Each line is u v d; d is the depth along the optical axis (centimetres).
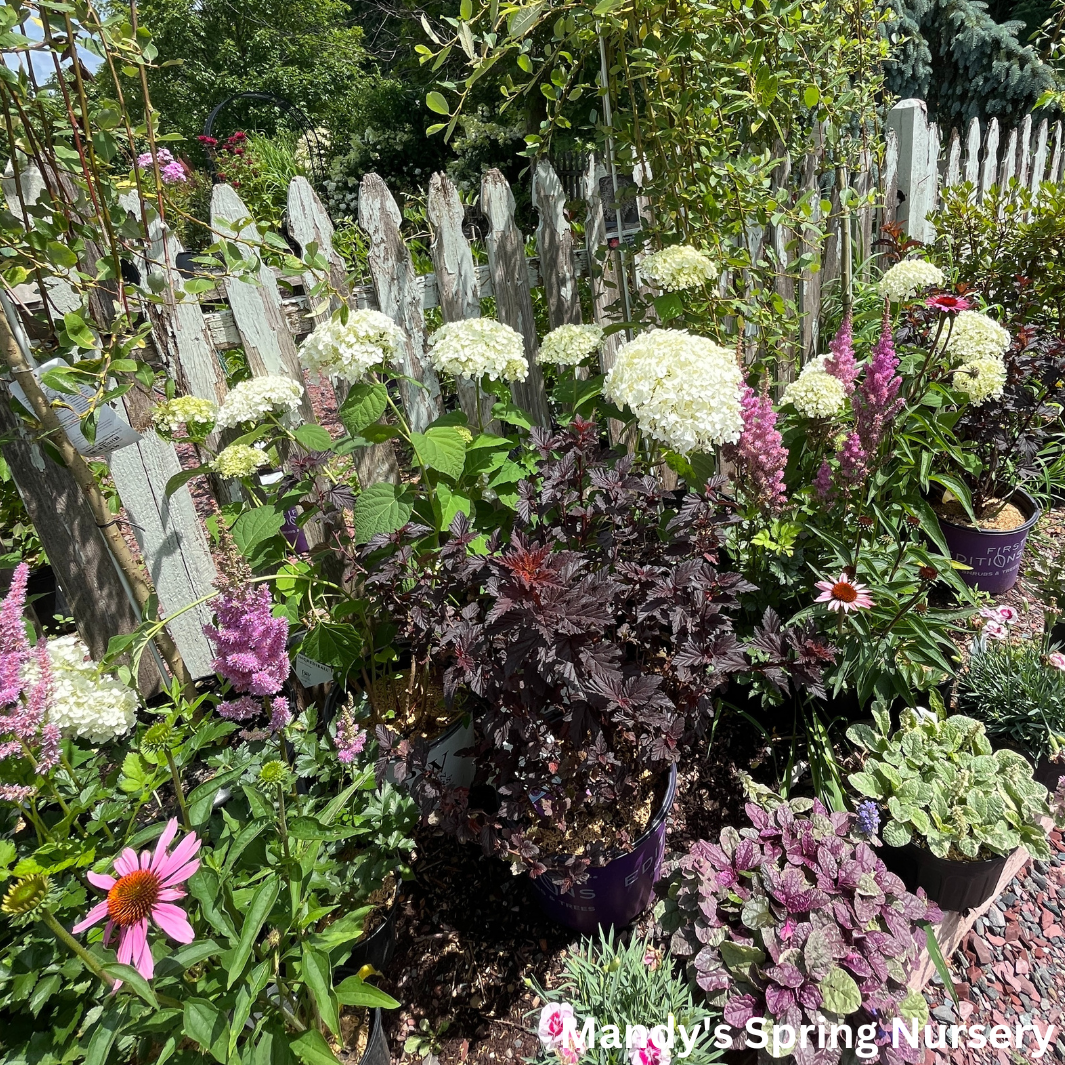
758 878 176
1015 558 318
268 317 252
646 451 282
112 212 188
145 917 106
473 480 248
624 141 291
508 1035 183
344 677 227
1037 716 229
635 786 192
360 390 215
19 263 185
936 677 241
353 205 1115
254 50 2016
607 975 166
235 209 238
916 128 430
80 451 198
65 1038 124
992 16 1010
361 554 218
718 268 282
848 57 346
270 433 253
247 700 154
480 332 233
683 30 253
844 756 244
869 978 158
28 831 180
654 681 168
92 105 182
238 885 139
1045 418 353
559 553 174
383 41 2134
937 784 204
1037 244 396
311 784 206
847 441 238
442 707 232
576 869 176
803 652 200
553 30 276
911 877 204
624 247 307
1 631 117
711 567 200
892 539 272
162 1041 140
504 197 289
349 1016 169
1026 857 225
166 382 216
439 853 229
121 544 212
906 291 290
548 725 203
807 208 290
